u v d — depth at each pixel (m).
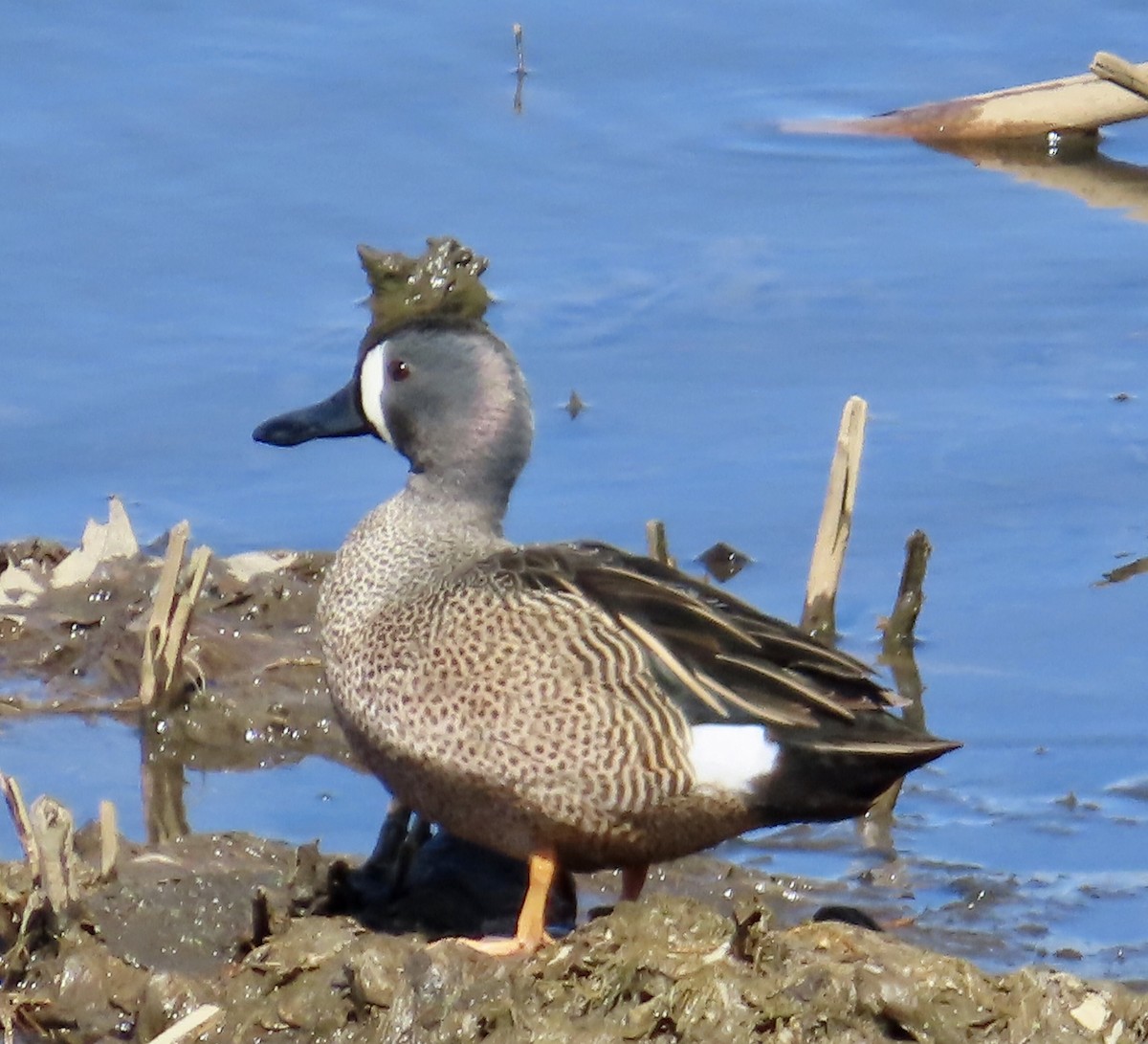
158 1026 9.16
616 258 16.52
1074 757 11.48
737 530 13.49
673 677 9.22
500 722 9.21
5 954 9.52
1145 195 18.22
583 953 9.07
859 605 12.92
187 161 17.28
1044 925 10.09
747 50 19.70
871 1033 8.88
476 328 10.29
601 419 14.62
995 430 14.59
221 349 15.12
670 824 9.35
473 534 10.09
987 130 18.98
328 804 11.24
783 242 16.98
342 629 9.74
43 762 11.55
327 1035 9.08
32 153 17.22
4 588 12.94
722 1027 8.84
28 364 14.98
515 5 19.84
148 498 13.95
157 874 10.16
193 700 12.01
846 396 14.95
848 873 10.54
